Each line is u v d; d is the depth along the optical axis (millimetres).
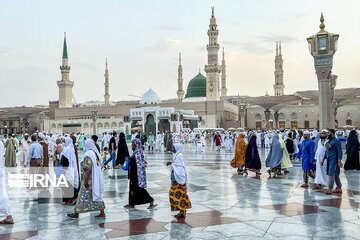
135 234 5852
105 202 8469
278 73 106625
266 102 56031
